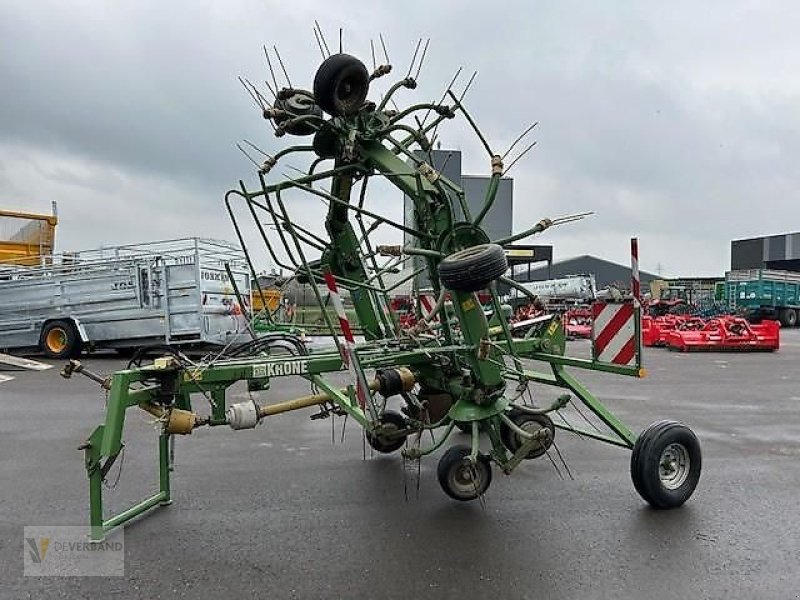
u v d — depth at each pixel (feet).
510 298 58.75
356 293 20.68
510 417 19.27
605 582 12.41
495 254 15.20
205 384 15.92
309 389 37.88
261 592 12.11
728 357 59.06
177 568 13.12
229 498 17.49
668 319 76.33
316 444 23.77
